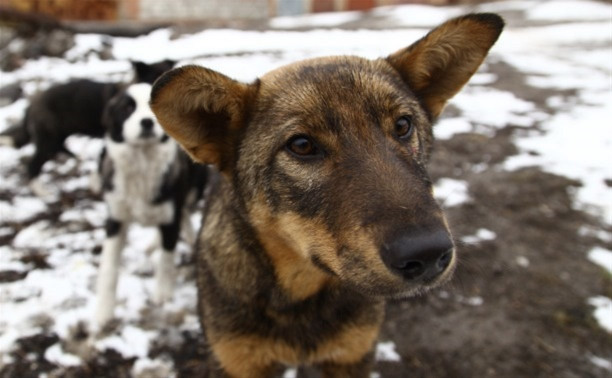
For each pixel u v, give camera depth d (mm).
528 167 820
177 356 483
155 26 1714
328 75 314
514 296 552
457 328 515
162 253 535
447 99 375
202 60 1336
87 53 1345
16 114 973
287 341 365
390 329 516
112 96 649
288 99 313
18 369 455
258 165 321
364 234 259
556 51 1700
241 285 354
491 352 486
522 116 1047
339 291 354
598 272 581
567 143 906
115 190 507
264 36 1774
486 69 1438
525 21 2381
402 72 352
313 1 2818
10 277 567
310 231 297
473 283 570
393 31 1981
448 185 764
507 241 636
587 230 657
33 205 716
